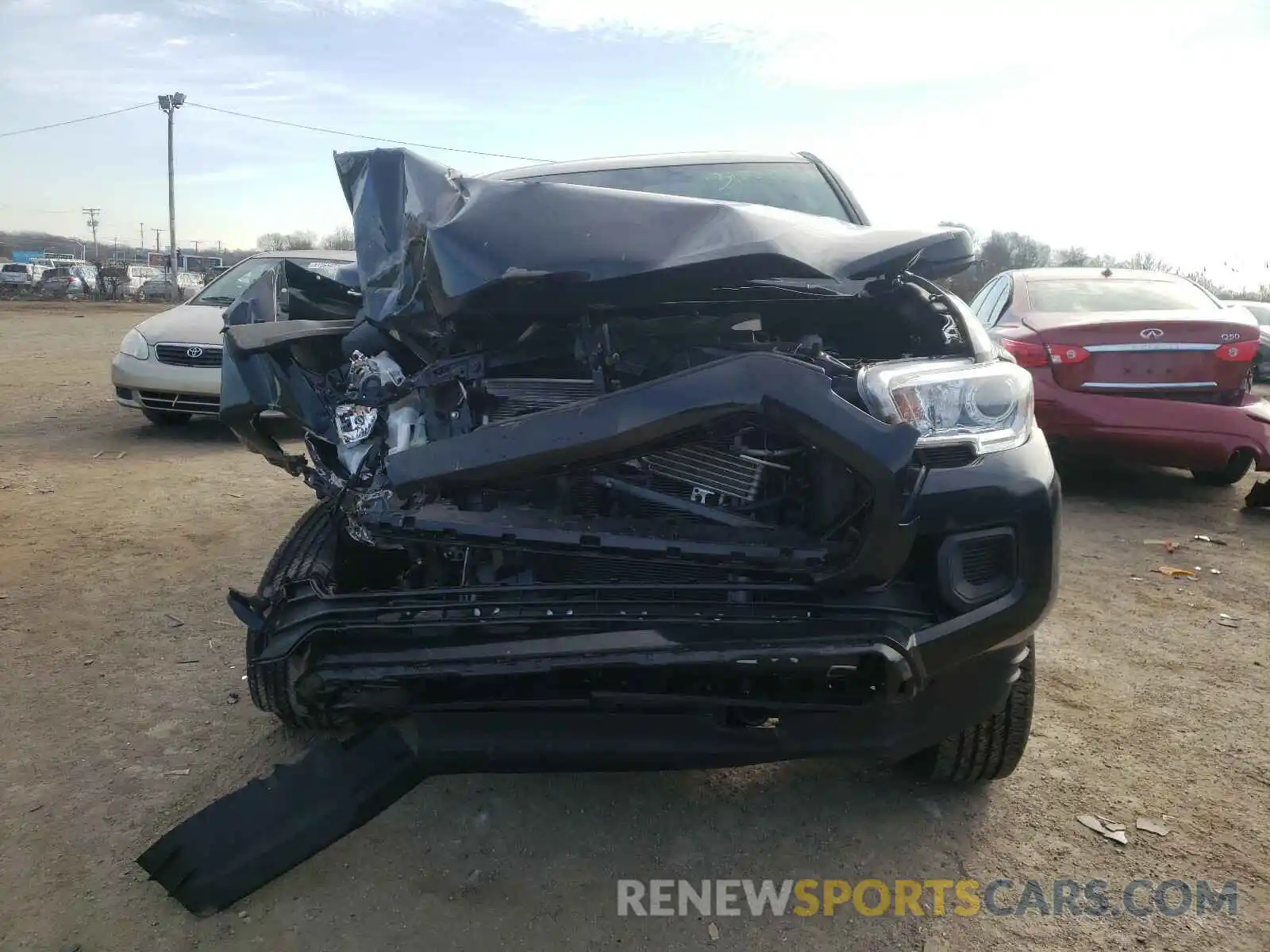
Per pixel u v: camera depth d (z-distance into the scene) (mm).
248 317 3148
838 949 2299
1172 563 5211
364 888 2482
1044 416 6078
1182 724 3389
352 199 3039
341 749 2451
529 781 2998
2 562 4898
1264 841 2711
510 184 2609
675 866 2598
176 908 2383
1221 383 5992
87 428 8969
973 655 2379
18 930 2289
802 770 3082
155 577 4738
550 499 2449
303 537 2906
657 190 4176
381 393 2648
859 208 4250
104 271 42625
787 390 2170
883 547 2189
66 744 3133
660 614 2244
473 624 2279
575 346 2533
